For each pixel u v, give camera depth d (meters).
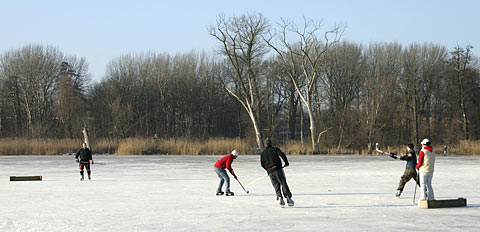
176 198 14.33
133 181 20.47
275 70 69.50
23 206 12.66
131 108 63.03
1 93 68.69
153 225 9.67
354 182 19.41
